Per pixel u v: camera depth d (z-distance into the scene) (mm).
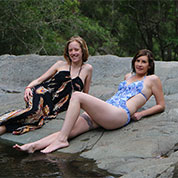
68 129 3039
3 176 2295
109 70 6016
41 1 10539
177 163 2307
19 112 3627
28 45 10891
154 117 3430
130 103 3332
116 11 16828
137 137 2939
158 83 3492
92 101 3068
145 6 15352
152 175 2146
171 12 15930
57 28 12633
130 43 16453
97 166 2484
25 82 6172
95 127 3338
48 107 3846
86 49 3988
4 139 3527
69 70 4000
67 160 2662
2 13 10141
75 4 11562
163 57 15844
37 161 2658
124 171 2336
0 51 10938
